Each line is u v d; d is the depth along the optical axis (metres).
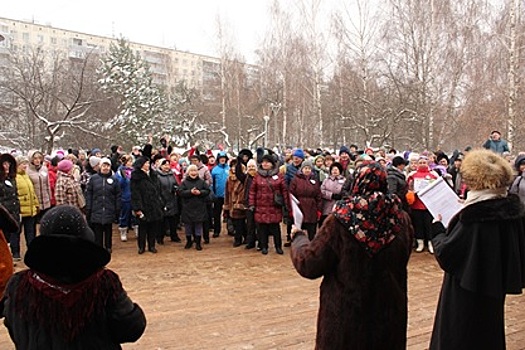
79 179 9.51
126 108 23.50
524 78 17.81
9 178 6.39
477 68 21.20
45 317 1.74
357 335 2.20
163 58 56.00
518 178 6.87
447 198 3.28
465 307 2.77
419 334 4.17
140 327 1.95
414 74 21.31
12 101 21.42
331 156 9.52
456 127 21.84
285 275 6.27
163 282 5.94
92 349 1.82
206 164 9.63
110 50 26.25
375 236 2.20
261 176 7.42
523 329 4.34
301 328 4.34
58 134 23.53
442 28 21.56
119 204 7.43
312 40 25.69
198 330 4.29
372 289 2.21
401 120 22.25
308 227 7.49
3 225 3.34
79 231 1.86
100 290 1.82
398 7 21.86
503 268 2.67
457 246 2.72
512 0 16.22
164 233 8.83
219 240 8.75
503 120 18.55
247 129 34.38
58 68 22.72
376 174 2.26
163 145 11.44
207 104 36.94
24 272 1.89
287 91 31.41
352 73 25.11
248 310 4.86
